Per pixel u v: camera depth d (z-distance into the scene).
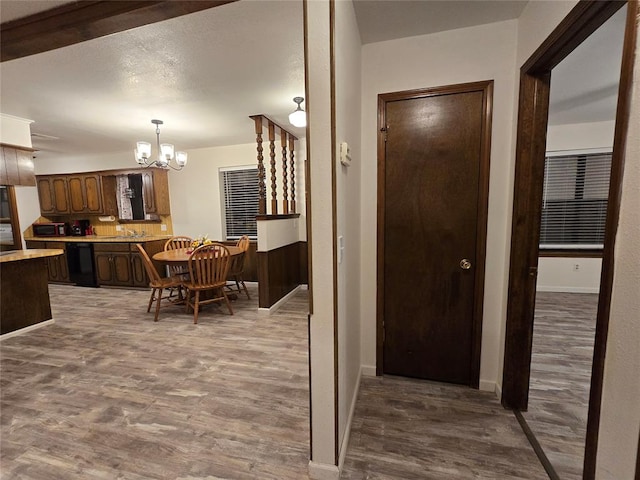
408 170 2.05
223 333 3.12
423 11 1.68
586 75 2.51
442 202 2.02
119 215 5.70
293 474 1.44
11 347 2.85
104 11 1.39
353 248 1.82
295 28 1.88
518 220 1.72
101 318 3.64
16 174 3.50
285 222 4.20
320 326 1.32
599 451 0.88
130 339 3.00
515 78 1.79
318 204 1.25
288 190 4.85
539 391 2.06
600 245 4.28
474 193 1.96
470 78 1.88
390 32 1.89
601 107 3.40
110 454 1.56
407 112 2.01
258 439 1.65
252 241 5.18
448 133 1.96
